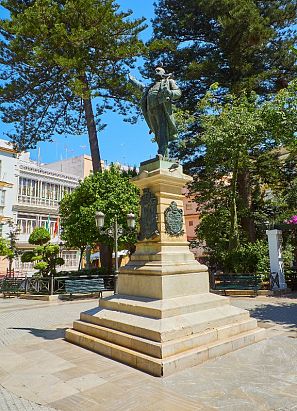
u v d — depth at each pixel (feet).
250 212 56.49
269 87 61.00
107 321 18.48
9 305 40.68
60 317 31.04
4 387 13.35
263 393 12.44
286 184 61.93
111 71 56.24
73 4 47.80
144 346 15.44
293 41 57.93
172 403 11.73
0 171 90.27
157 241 20.63
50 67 52.39
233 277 43.98
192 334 16.48
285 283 45.55
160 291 18.31
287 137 36.14
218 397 12.15
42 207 98.84
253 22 53.21
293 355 16.60
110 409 11.39
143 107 23.95
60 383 13.58
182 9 62.49
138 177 22.17
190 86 62.28
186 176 22.16
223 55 59.82
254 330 19.44
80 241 51.60
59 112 62.23
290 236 56.65
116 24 50.90
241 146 45.65
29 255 53.62
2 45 52.44
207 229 55.93
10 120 56.95
